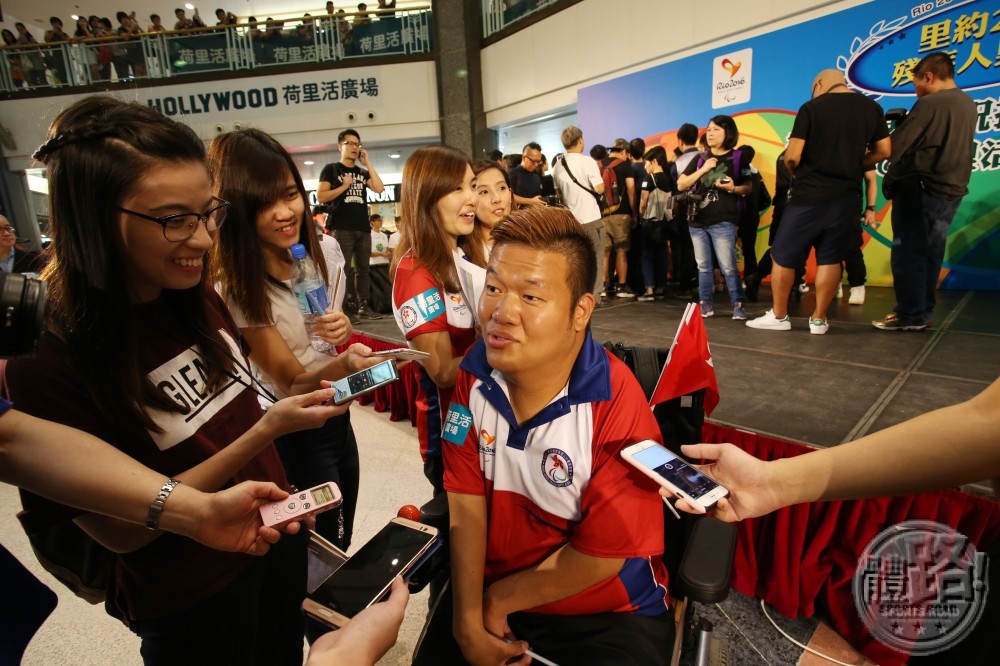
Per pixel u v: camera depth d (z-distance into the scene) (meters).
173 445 0.81
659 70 6.34
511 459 1.00
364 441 3.21
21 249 3.61
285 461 1.45
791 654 1.56
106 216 0.68
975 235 4.55
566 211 0.88
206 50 9.04
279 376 1.31
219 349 0.91
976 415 0.63
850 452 0.71
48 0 10.68
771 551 1.74
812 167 3.10
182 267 0.77
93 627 1.78
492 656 0.97
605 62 6.89
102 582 0.85
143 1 10.80
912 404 2.09
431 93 8.92
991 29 4.18
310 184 9.86
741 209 4.88
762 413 2.06
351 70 8.98
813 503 1.65
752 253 5.06
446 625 1.11
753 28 5.49
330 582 0.83
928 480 0.66
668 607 1.06
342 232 5.00
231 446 0.79
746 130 5.71
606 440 0.91
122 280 0.71
